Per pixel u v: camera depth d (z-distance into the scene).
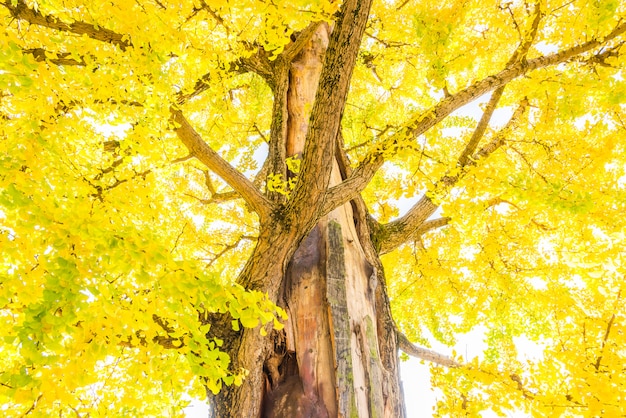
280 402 2.55
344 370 2.57
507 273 4.39
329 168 2.54
